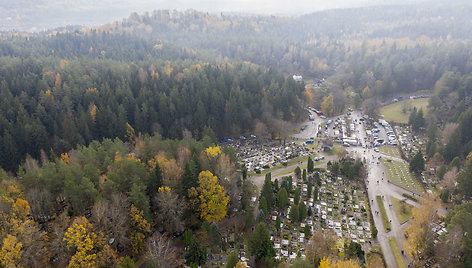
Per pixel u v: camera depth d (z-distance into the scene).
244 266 98.38
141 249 109.88
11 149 172.75
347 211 145.88
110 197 110.12
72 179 112.50
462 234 104.75
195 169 129.62
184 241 113.44
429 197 140.88
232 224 130.62
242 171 164.50
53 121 196.75
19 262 88.06
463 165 178.62
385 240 128.12
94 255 93.31
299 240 125.38
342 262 92.12
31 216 109.12
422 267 111.44
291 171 182.88
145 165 139.12
